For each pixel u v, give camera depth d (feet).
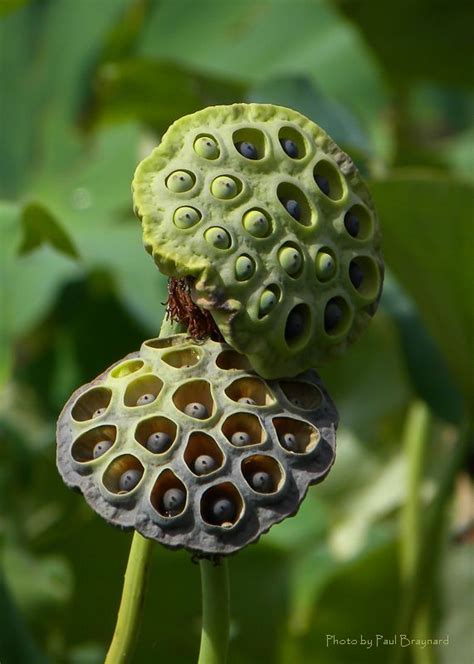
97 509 3.46
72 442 3.49
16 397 6.27
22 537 5.55
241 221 3.49
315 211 3.53
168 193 3.50
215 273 3.48
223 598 3.61
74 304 6.41
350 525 5.75
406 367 4.86
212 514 3.45
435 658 4.79
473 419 4.76
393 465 5.90
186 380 3.51
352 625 5.12
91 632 5.04
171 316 3.61
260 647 5.22
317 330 3.53
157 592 4.93
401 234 4.53
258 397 3.54
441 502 4.70
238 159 3.51
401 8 6.05
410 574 4.84
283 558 5.25
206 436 3.48
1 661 4.41
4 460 5.91
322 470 3.50
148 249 3.49
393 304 4.93
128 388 3.51
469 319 4.65
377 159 4.90
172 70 5.37
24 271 6.03
